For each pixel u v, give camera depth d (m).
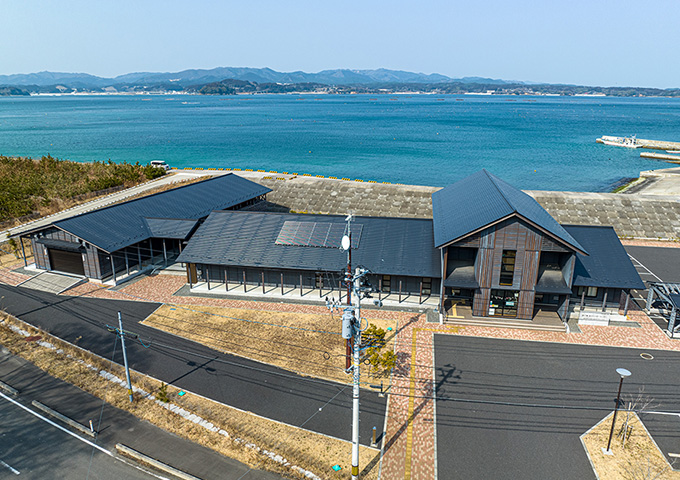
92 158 150.25
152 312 45.03
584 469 25.84
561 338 40.06
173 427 29.25
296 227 51.22
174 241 60.62
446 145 186.50
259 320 43.22
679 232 69.88
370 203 82.56
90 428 29.16
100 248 48.78
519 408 31.02
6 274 54.06
